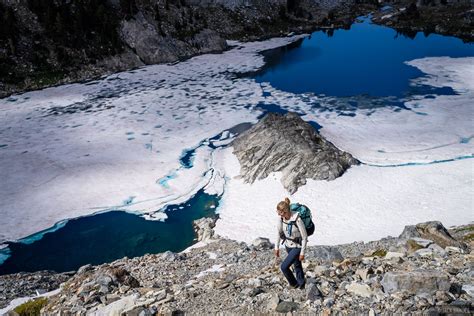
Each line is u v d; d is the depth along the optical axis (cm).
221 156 4594
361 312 959
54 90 6994
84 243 3297
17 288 2253
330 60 8106
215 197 3850
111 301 1305
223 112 5894
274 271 1400
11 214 3697
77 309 1311
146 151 4822
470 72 7081
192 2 10156
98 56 7888
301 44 9312
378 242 2381
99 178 4253
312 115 5662
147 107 6172
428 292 991
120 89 6956
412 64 7656
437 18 10400
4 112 6125
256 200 3722
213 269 2098
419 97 6153
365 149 4591
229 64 8131
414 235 2044
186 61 8431
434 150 4497
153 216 3603
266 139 4344
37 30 7712
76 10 8162
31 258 3150
